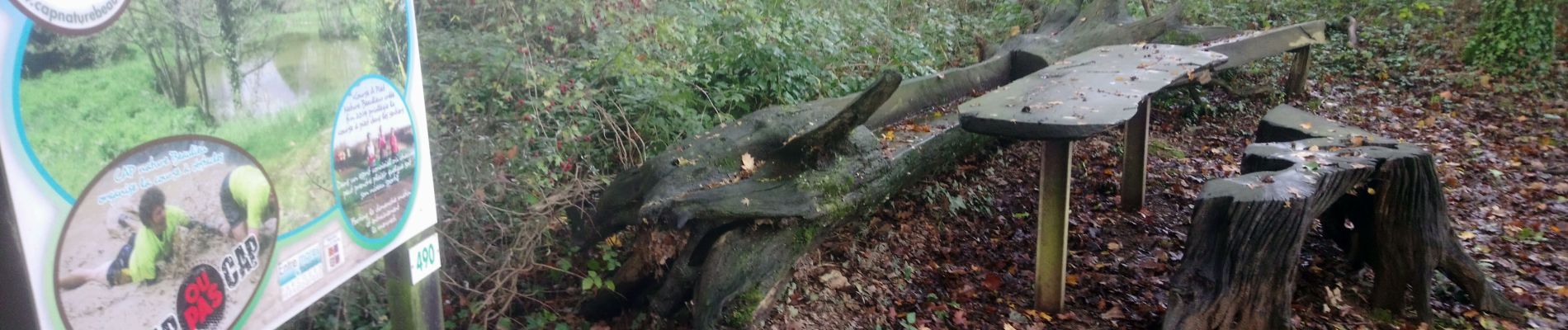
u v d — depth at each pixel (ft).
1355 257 13.78
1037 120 11.29
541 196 12.16
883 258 14.15
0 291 4.51
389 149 7.02
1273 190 11.42
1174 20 25.54
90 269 4.83
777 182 11.29
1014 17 28.09
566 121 13.75
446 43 12.69
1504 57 28.09
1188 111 23.76
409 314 7.52
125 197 4.96
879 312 12.78
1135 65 16.80
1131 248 15.48
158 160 5.12
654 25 14.89
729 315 10.31
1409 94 26.89
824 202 11.18
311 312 9.95
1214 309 11.23
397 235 7.20
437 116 11.87
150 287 5.15
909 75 20.27
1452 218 17.10
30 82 4.44
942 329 12.48
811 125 11.86
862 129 12.53
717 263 10.50
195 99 5.31
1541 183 19.19
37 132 4.49
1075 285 13.91
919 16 25.22
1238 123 23.85
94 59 4.76
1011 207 17.12
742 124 12.41
